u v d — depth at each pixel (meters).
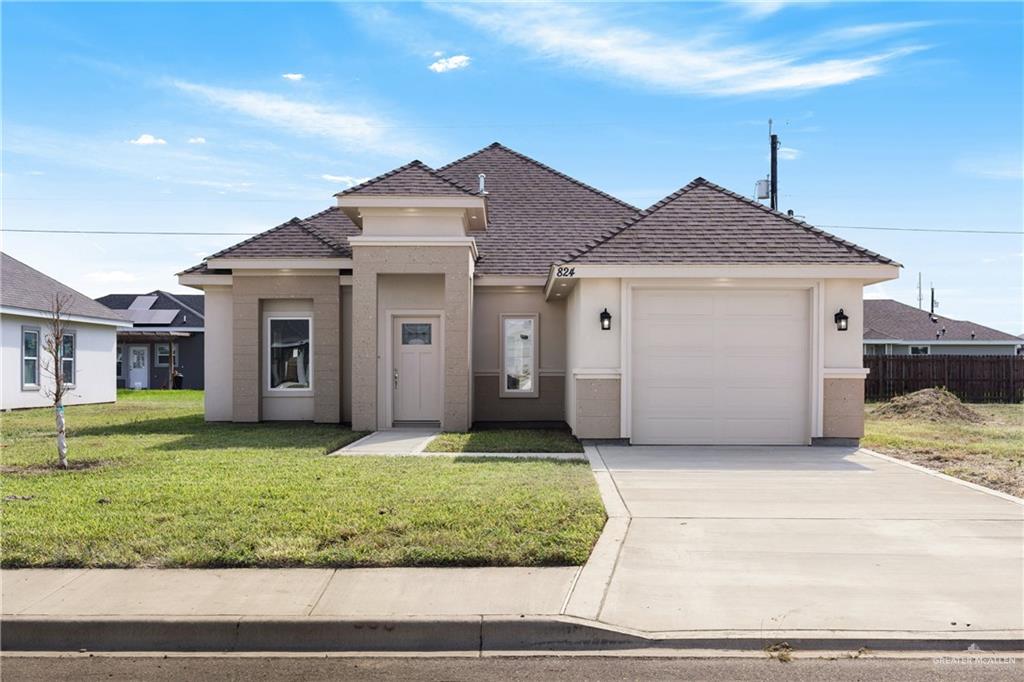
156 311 38.75
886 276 12.35
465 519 7.13
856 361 12.84
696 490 9.04
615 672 4.66
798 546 6.75
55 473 9.56
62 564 6.20
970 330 38.19
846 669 4.67
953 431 16.75
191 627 5.13
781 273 12.44
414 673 4.69
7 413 20.25
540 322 17.58
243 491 8.33
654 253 12.71
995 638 4.94
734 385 12.98
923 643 4.93
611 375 12.93
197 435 14.07
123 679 4.63
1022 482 9.80
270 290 16.33
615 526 7.33
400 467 10.05
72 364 24.19
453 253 14.67
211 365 17.02
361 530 6.82
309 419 16.77
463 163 21.44
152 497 8.04
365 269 14.72
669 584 5.81
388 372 15.41
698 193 14.29
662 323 13.02
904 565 6.26
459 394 14.73
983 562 6.34
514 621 5.11
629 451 12.17
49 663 4.87
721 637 4.98
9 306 20.91
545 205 19.98
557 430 15.34
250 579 5.90
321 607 5.35
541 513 7.39
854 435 12.80
